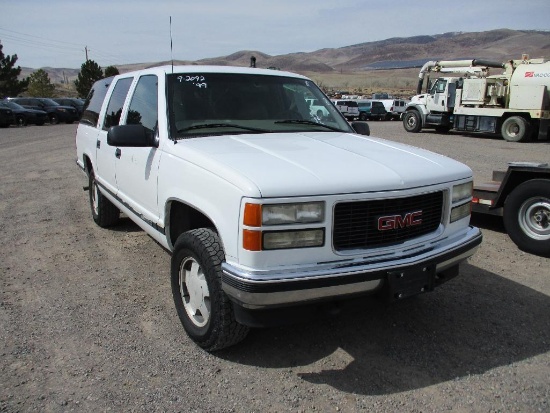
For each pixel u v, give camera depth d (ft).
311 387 10.06
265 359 11.05
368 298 10.32
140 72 15.93
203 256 10.53
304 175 9.64
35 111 95.91
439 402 9.62
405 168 10.73
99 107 19.71
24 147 54.34
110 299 14.07
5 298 14.07
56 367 10.65
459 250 11.18
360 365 10.87
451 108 71.20
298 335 12.11
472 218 22.66
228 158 10.49
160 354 11.21
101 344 11.61
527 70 61.62
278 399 9.67
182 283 11.96
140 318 12.92
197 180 10.77
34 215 23.47
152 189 13.14
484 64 68.08
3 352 11.19
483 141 63.21
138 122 14.79
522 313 13.43
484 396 9.82
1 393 9.72
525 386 10.16
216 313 10.41
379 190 9.86
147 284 15.14
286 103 14.85
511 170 18.30
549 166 17.72
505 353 11.43
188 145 11.80
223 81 14.32
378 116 121.90
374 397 9.75
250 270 9.23
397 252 10.24
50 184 31.68
